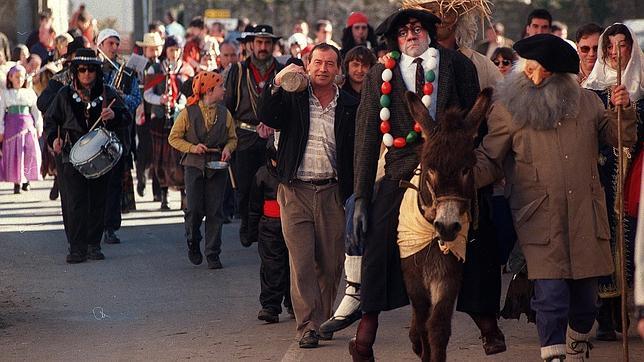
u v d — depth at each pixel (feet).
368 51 44.42
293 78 38.37
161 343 40.50
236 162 56.44
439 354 29.84
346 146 39.29
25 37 123.34
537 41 31.65
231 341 40.68
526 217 32.04
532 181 31.94
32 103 87.92
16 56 92.73
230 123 55.62
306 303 39.60
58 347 40.06
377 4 172.35
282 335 41.57
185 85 58.03
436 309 30.01
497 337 32.12
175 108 74.69
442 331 29.89
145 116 79.51
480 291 31.14
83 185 57.06
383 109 31.89
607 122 32.58
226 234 67.26
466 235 29.91
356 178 32.07
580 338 33.76
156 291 50.06
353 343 32.94
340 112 39.37
